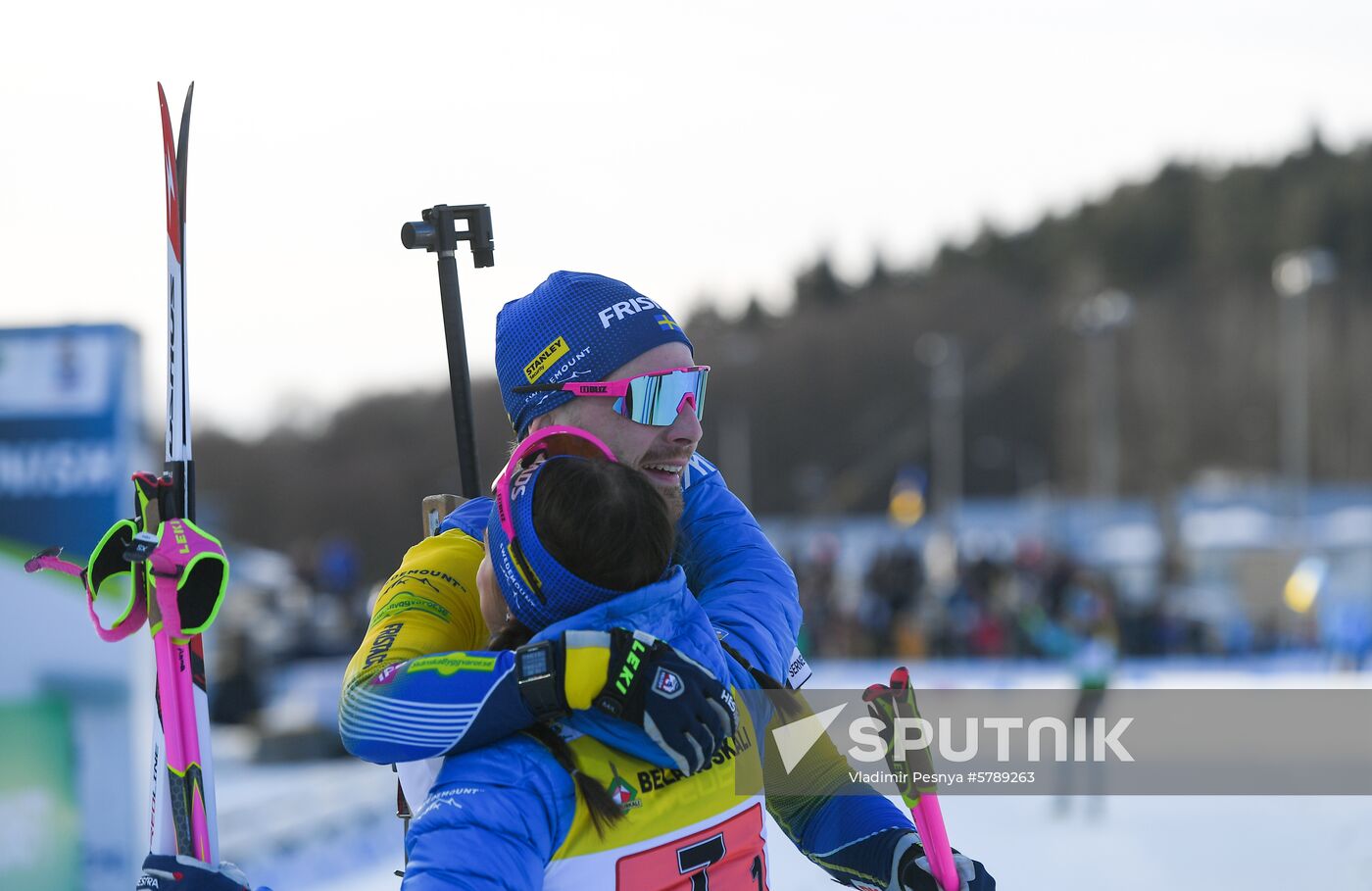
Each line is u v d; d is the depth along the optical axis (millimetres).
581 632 3236
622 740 3307
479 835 3154
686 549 4250
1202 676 37000
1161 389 165875
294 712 30656
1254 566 70375
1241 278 191250
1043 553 60156
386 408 178000
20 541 13555
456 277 5039
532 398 4180
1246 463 160125
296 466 174125
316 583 41000
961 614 51094
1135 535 88750
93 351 13688
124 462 13688
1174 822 20234
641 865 3320
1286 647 56250
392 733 3336
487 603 3682
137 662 13664
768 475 179500
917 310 186500
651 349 4113
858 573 81625
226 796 23141
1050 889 16797
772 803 4207
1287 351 163000
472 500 4219
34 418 13633
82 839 13461
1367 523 93062
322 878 18812
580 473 3389
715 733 3234
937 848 3781
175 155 4102
